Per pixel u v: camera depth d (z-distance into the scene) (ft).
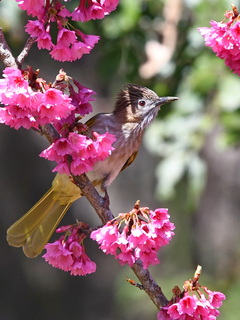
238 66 21.42
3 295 56.90
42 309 57.62
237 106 38.14
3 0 34.40
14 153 56.13
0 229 56.18
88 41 20.11
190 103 38.93
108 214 21.36
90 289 58.70
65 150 19.79
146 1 39.40
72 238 20.76
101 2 20.13
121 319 56.65
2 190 55.93
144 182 57.93
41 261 58.18
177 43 39.52
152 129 38.88
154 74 39.55
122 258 19.81
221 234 56.95
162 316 20.20
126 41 38.83
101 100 54.08
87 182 21.26
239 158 55.93
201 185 38.27
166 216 19.53
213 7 37.11
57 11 19.74
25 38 35.70
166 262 57.31
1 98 18.98
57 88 20.27
